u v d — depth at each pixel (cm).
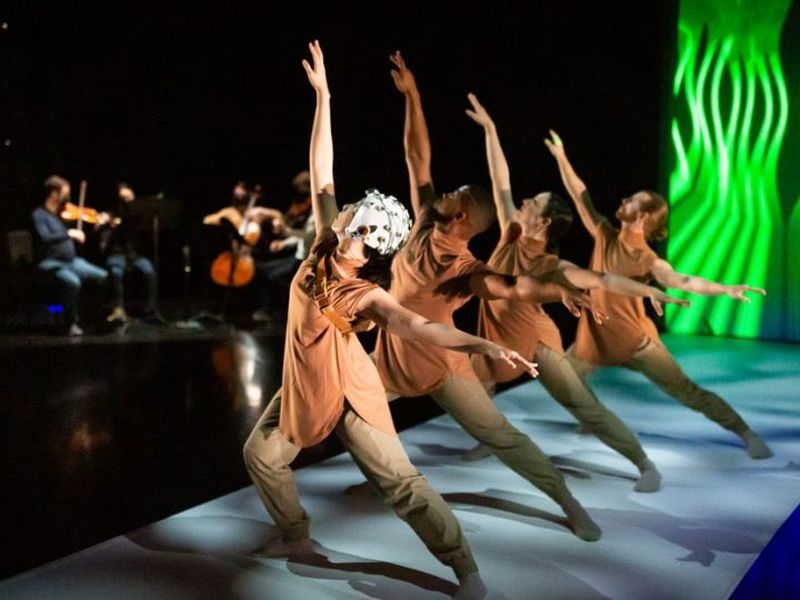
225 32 923
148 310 857
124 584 288
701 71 767
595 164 830
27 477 405
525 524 344
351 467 420
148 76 952
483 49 847
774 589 287
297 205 868
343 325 270
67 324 777
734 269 776
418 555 312
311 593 282
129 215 824
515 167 864
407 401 569
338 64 888
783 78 732
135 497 381
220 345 741
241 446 459
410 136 372
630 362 422
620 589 287
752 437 439
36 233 767
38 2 906
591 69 815
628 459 393
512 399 570
